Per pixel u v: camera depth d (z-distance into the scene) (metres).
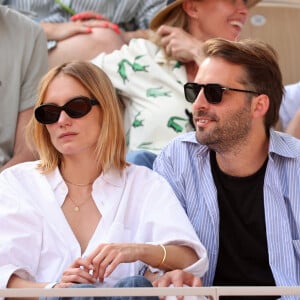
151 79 11.47
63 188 8.02
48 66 11.89
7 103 10.88
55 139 7.96
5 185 7.99
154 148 10.97
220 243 8.43
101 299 6.73
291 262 8.18
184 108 11.20
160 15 12.05
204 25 12.01
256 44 8.59
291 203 8.38
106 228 7.82
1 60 11.01
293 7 14.30
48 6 13.46
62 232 7.75
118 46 12.68
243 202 8.45
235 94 8.40
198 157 8.74
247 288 6.10
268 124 8.66
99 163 8.07
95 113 8.05
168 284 7.24
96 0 13.40
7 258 7.48
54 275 7.56
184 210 8.36
